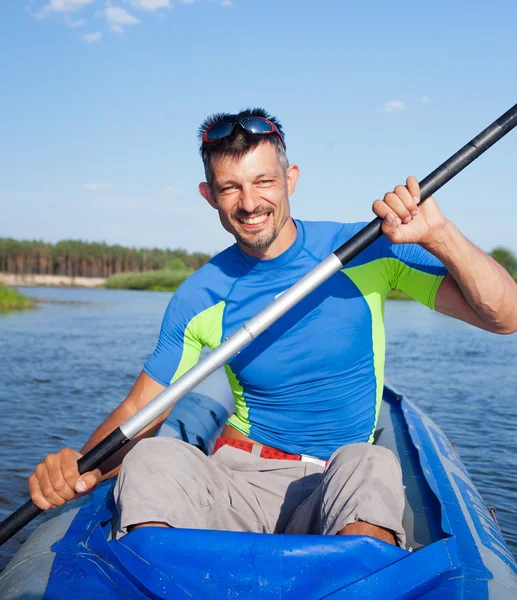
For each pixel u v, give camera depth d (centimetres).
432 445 259
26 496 307
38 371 691
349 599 137
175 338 202
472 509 195
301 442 191
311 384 187
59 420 466
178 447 168
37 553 164
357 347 187
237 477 184
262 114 191
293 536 144
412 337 1143
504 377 682
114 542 151
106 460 187
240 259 199
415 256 187
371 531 146
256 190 183
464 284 166
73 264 7088
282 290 195
